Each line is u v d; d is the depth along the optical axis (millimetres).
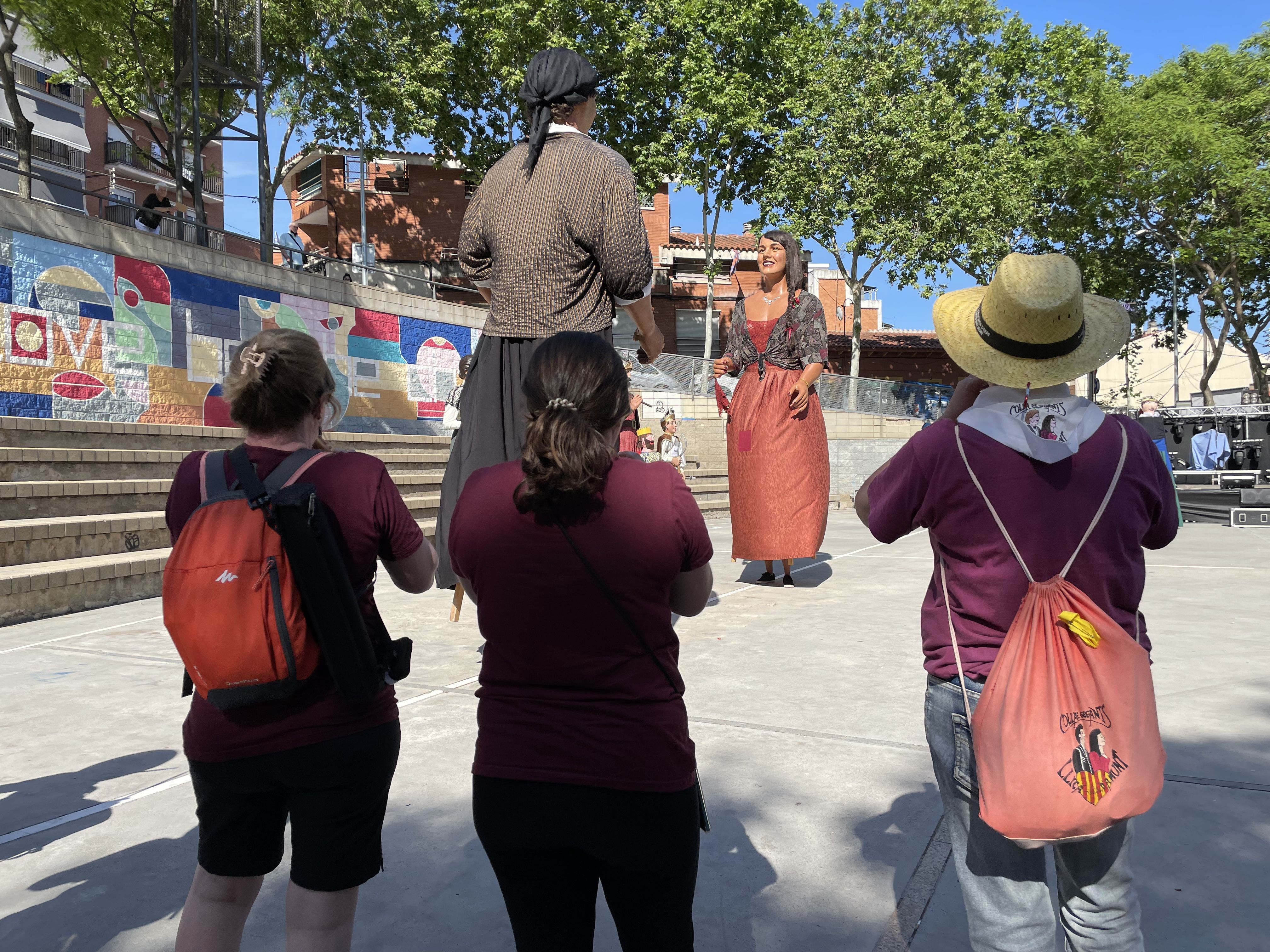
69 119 33438
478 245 3201
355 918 2188
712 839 2549
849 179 27562
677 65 27125
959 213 26688
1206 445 16078
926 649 1694
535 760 1505
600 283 3076
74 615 6230
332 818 1688
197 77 14156
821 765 3070
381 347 16000
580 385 1564
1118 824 1541
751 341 6254
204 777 1691
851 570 7688
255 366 1749
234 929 1768
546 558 1537
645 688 1530
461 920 2176
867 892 2244
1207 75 26984
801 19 28734
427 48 24828
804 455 6215
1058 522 1531
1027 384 1617
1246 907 2129
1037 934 1556
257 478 1665
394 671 1759
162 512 8352
